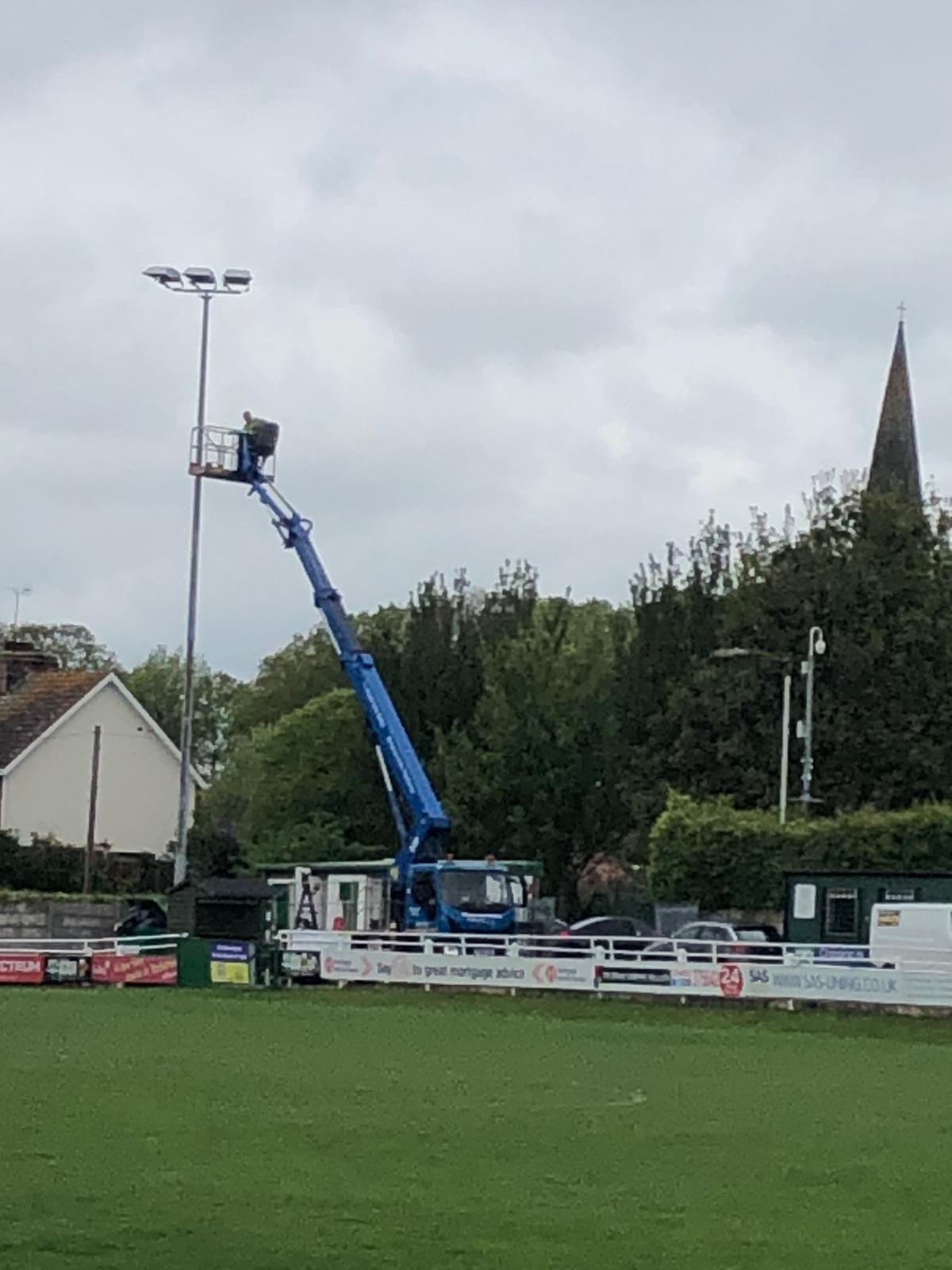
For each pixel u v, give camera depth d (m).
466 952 51.22
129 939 53.78
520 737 67.00
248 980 51.75
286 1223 17.41
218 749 122.62
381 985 51.22
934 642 75.19
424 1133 23.42
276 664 106.75
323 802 74.94
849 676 74.88
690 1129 24.52
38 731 79.25
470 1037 38.47
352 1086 28.45
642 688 79.19
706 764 76.62
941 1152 22.84
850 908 52.53
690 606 80.00
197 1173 19.94
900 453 114.75
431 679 73.94
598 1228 17.62
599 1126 24.50
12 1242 16.31
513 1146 22.53
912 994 44.31
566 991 48.81
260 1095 26.97
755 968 46.09
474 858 67.31
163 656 127.69
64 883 74.31
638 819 74.12
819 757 74.94
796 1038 40.00
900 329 115.62
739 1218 18.31
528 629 71.94
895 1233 17.77
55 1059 31.44
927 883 51.38
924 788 74.31
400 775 55.78
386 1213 18.03
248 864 75.00
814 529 77.94
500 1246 16.69
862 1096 28.81
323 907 58.03
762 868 61.66
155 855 81.75
